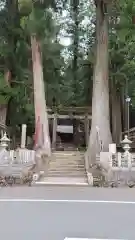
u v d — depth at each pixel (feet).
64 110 115.34
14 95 91.91
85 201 34.53
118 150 94.38
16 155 63.62
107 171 59.47
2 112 95.91
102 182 57.00
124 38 68.64
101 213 27.76
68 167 72.84
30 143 108.47
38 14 81.15
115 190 47.24
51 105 113.91
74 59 117.91
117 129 103.55
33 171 67.15
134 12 59.06
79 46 118.62
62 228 22.11
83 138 134.92
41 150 80.23
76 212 28.12
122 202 34.06
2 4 91.71
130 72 97.50
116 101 104.68
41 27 82.17
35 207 30.42
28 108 101.30
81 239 19.38
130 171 56.70
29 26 81.35
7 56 91.56
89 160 75.92
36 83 85.20
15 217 25.67
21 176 58.23
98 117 80.38
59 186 54.03
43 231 21.25
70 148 115.85
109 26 89.30
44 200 34.86
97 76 81.97
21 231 21.18
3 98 89.76
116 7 74.54
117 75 97.40
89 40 116.26
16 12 90.89
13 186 53.83
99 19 82.12
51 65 103.19
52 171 70.08
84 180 62.08
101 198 37.19
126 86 100.94
